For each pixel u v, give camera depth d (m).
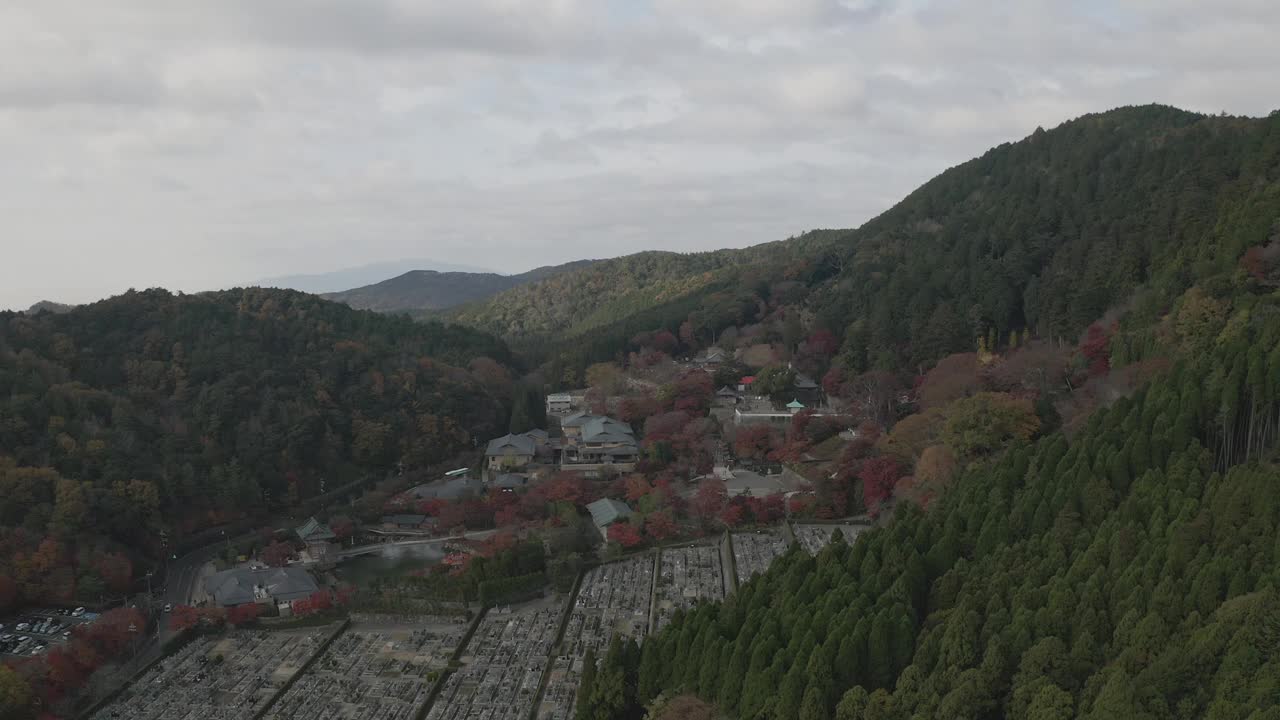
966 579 104.31
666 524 181.38
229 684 133.12
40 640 144.88
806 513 183.25
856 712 90.75
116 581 165.62
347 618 154.12
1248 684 74.06
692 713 99.44
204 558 190.25
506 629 146.88
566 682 127.00
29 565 157.75
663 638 112.69
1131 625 85.06
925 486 159.38
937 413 186.75
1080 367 182.62
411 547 197.38
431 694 124.81
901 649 96.19
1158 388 122.69
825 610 102.38
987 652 88.31
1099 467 112.69
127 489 184.00
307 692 128.75
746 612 112.06
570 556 167.75
